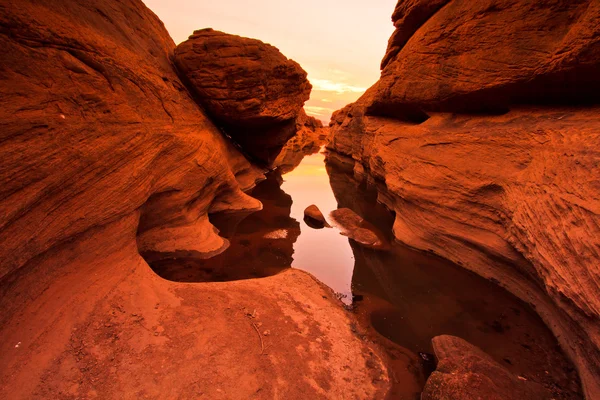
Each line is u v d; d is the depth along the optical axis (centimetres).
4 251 442
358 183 2359
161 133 896
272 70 1595
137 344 515
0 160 443
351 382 533
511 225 749
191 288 702
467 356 548
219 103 1505
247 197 1502
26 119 497
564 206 566
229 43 1438
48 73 587
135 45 1091
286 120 1955
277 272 908
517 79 902
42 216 511
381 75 1719
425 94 1267
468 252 945
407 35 1497
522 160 797
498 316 738
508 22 919
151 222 906
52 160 526
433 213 1046
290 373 518
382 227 1345
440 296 828
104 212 645
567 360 593
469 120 1120
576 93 832
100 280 606
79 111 628
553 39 825
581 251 501
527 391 481
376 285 888
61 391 422
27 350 447
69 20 727
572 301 521
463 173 950
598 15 704
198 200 1109
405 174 1198
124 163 719
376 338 667
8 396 396
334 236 1239
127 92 834
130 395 434
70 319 516
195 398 446
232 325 598
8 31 534
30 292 491
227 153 1641
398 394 530
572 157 611
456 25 1092
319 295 792
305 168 2992
